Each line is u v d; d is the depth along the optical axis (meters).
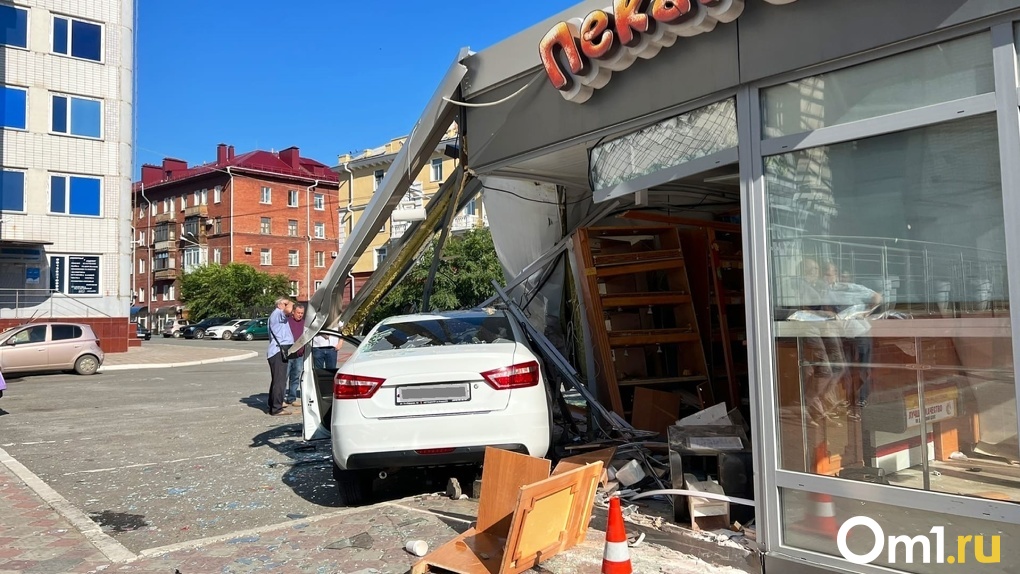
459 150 6.09
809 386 3.60
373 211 6.55
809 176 3.62
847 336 3.49
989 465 3.06
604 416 6.13
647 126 4.45
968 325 3.14
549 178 6.60
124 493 6.12
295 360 11.43
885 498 3.27
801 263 3.64
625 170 4.68
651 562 3.78
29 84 24.84
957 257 3.18
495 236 8.73
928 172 3.25
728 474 4.33
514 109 5.33
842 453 3.48
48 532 4.91
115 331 26.28
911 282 3.31
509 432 4.81
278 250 58.69
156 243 61.34
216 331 43.69
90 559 4.34
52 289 25.14
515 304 7.57
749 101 3.77
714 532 4.15
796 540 3.59
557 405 6.52
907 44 3.21
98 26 26.28
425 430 4.81
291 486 6.30
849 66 3.41
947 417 3.19
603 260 6.80
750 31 3.72
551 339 7.70
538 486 3.57
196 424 9.87
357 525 4.73
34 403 12.49
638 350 6.94
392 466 4.91
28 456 7.73
